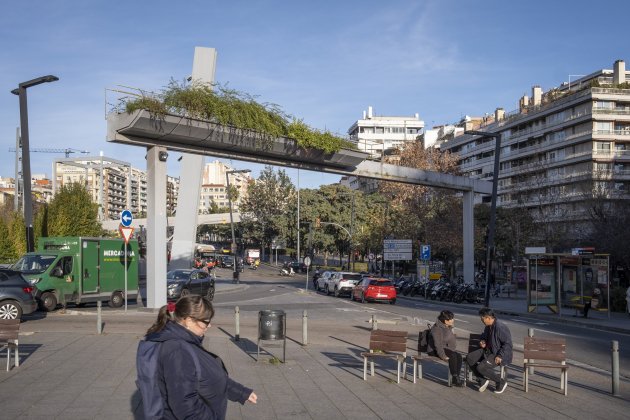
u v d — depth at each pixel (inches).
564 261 1153.4
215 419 159.2
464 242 1680.6
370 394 387.5
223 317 920.3
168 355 154.7
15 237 1547.7
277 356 541.6
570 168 2906.0
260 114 1058.1
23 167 959.6
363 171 1390.3
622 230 1493.6
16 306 752.3
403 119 5959.6
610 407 364.8
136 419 308.0
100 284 1002.1
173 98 954.7
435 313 1122.0
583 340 754.2
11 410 324.2
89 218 1668.3
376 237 2736.2
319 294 1690.5
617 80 3139.8
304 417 324.2
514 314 1218.6
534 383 442.6
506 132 3462.1
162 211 992.9
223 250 4869.6
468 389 411.8
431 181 1556.3
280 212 3983.8
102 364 471.5
